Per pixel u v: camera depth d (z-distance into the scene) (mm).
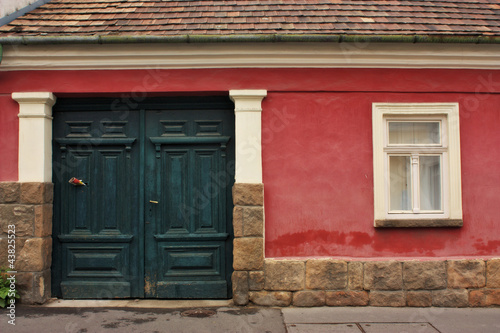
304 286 4703
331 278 4711
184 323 4176
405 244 4805
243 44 4703
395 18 5094
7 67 4723
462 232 4820
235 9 5273
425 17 5125
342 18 5078
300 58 4801
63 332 3924
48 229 4809
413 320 4305
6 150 4742
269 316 4391
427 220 4770
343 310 4590
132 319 4273
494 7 5406
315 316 4398
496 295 4730
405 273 4723
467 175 4859
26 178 4711
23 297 4668
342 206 4812
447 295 4723
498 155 4875
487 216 4836
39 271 4668
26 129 4734
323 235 4793
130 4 5398
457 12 5270
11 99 4762
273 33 4660
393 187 4980
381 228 4805
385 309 4629
